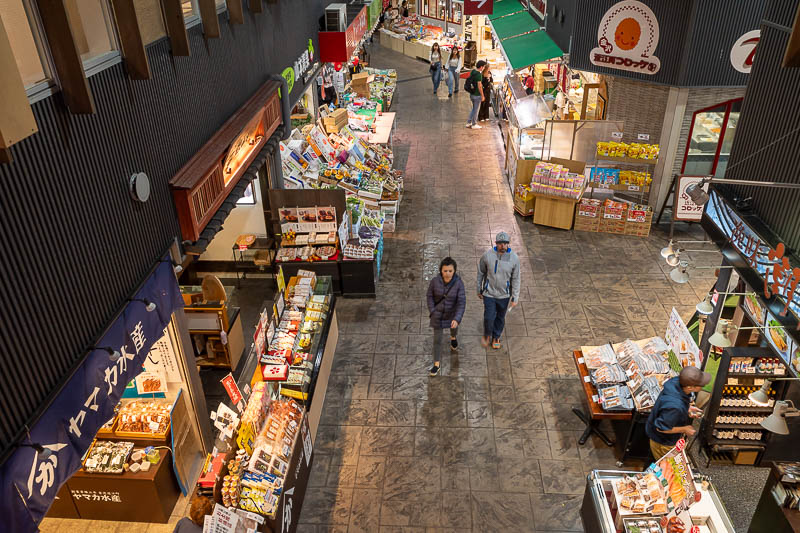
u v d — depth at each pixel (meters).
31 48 3.10
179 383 5.53
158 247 4.61
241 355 7.55
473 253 9.87
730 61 9.14
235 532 4.05
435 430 6.35
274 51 8.37
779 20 5.07
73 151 3.44
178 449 5.48
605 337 7.75
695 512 4.65
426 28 27.23
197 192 5.06
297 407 5.61
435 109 18.08
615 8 9.69
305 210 8.53
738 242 5.51
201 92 5.49
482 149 14.62
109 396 3.80
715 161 10.27
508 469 5.87
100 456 5.16
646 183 10.14
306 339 6.38
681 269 6.13
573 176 10.21
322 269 8.55
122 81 3.97
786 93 4.94
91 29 3.62
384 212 10.51
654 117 10.27
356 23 13.58
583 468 5.86
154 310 4.44
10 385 2.96
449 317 6.92
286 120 8.51
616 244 10.06
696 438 6.32
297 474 5.28
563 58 11.64
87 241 3.62
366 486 5.70
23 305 3.04
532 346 7.62
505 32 15.22
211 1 5.34
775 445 5.91
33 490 3.08
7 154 2.62
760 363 5.65
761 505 4.51
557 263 9.51
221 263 9.43
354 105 14.44
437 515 5.39
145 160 4.34
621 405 5.72
